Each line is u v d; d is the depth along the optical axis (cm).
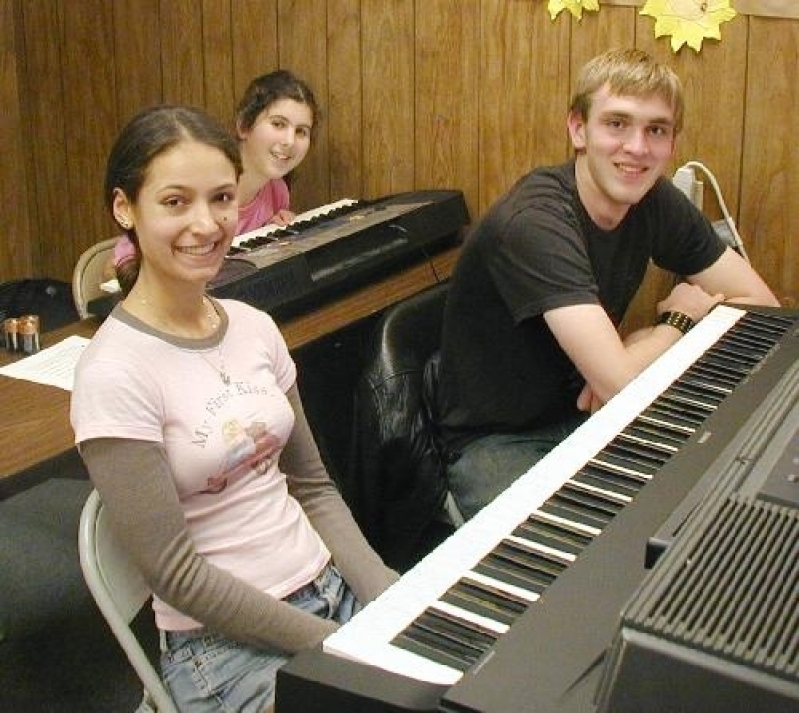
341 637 126
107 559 160
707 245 247
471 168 312
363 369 242
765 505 109
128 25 354
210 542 167
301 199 342
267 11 330
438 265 304
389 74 317
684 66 275
